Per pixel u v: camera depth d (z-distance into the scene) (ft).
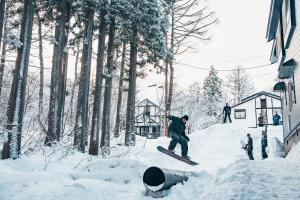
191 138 90.84
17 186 25.75
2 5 39.06
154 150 61.67
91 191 25.25
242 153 74.54
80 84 60.03
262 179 22.76
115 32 75.51
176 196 25.96
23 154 42.27
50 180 28.27
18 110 39.73
